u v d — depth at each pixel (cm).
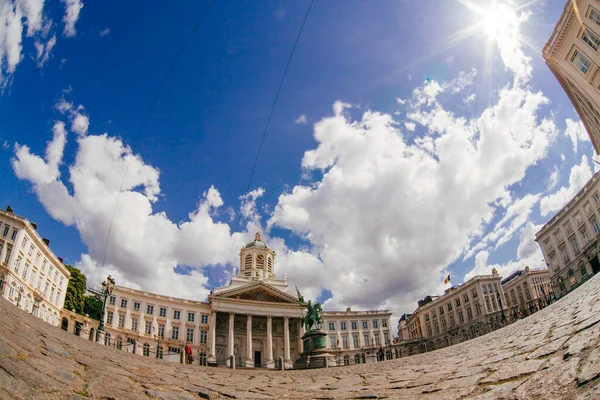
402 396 780
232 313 8044
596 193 5634
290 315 8356
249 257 9850
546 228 6812
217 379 1229
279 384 1195
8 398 473
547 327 1146
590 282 2080
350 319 9438
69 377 664
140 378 876
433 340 9200
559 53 4384
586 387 468
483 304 7838
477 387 680
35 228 5500
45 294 5841
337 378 1329
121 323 7394
